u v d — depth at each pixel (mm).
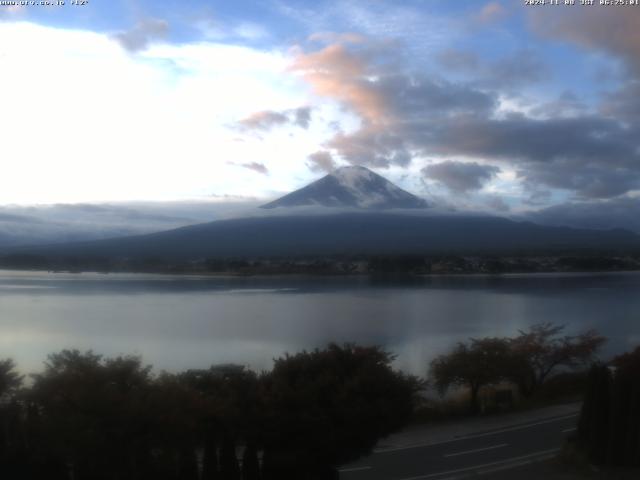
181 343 50719
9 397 13688
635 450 17609
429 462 18375
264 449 14484
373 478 16969
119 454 12508
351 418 14391
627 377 17984
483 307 79375
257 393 14492
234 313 73188
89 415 12258
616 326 60562
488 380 26500
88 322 65188
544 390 29234
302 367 15562
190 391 13445
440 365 27547
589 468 17625
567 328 58562
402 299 91125
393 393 15289
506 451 19516
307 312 74125
